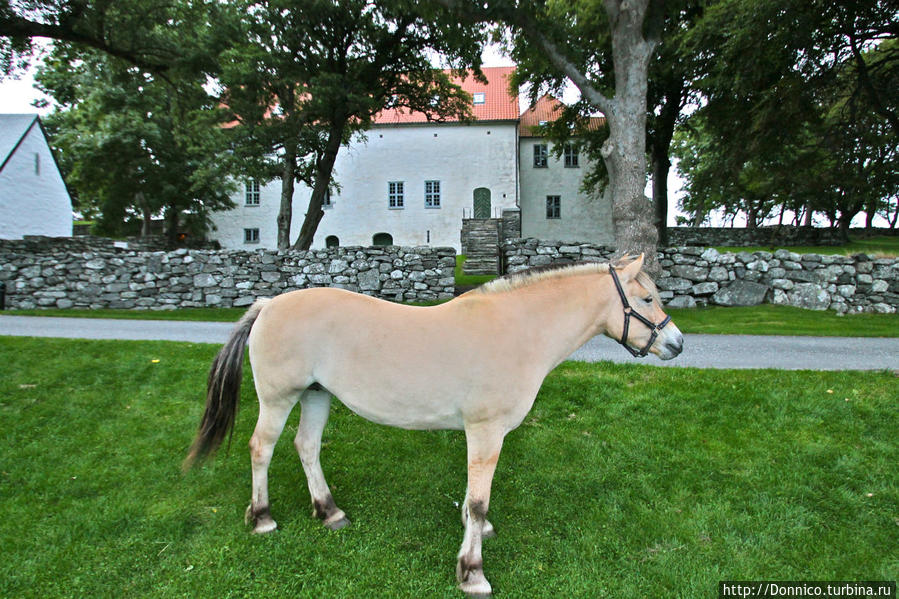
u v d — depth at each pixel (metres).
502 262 14.27
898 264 11.38
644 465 4.46
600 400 5.82
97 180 26.78
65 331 10.03
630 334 3.18
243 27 15.01
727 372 6.64
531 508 3.83
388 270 13.84
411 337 2.95
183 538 3.38
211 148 20.03
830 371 6.61
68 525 3.46
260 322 3.24
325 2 15.42
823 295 11.74
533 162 34.88
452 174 33.03
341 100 16.75
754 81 15.09
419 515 3.74
